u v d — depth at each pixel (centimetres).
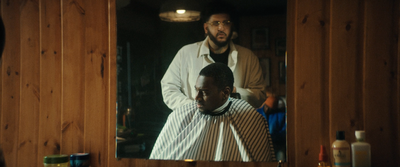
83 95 169
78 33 170
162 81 155
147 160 158
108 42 165
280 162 137
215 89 148
